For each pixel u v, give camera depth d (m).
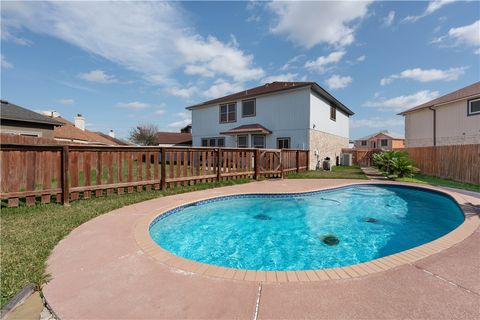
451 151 10.76
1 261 2.81
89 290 2.32
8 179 4.91
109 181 6.35
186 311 2.02
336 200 8.12
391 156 12.09
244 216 6.52
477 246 3.35
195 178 8.45
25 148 5.10
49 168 5.39
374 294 2.24
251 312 2.00
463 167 9.97
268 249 4.57
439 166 11.59
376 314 1.96
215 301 2.15
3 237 3.52
